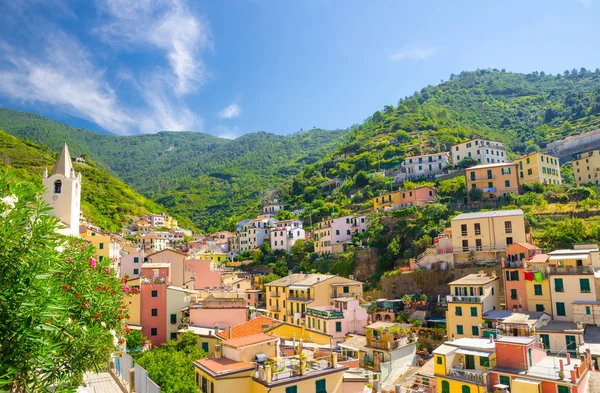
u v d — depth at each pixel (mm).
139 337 52281
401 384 49500
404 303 84500
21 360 12711
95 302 21375
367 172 179250
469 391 42031
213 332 56375
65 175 55750
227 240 184125
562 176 139875
